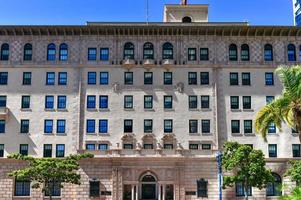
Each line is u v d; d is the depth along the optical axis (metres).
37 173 61.31
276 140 72.38
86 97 73.31
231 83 74.06
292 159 71.19
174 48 75.19
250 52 75.19
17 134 72.00
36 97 73.19
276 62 74.81
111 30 74.69
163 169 69.69
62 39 75.12
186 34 75.56
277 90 73.81
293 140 72.44
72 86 73.62
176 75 74.25
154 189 70.12
